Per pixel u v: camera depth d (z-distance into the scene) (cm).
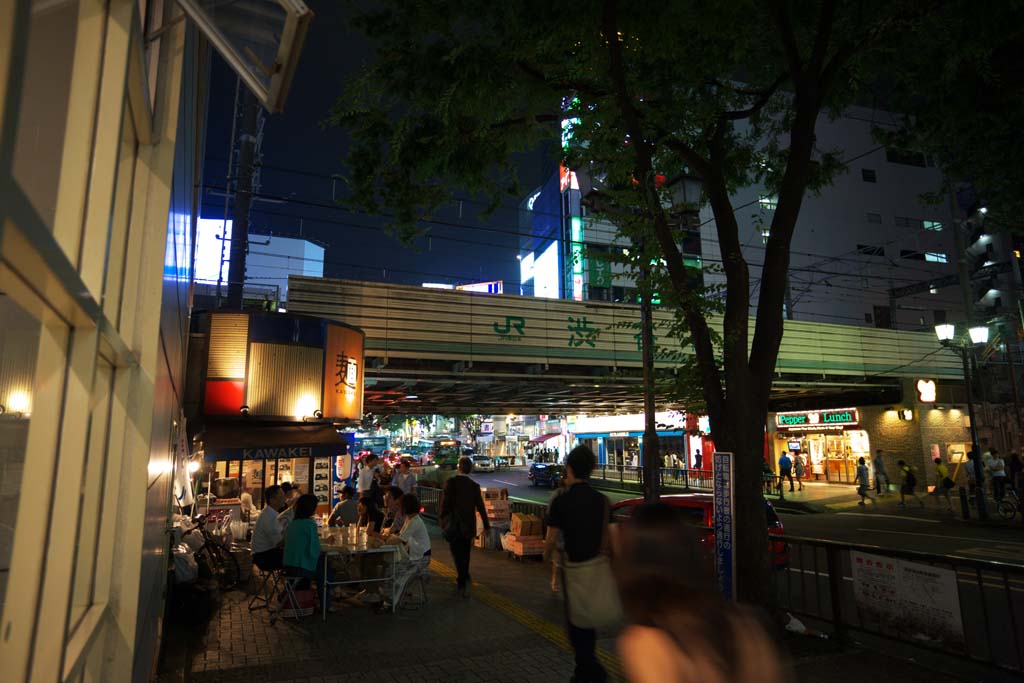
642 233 757
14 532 147
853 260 4069
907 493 2123
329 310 1648
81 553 209
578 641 443
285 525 1006
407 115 839
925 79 858
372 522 1073
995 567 517
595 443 4547
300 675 535
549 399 2723
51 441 155
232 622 711
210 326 1339
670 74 852
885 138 1021
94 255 176
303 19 219
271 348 1367
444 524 841
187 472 1054
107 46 185
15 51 86
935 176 4378
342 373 1503
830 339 2533
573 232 4191
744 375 645
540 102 867
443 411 3412
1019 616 755
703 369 672
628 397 2650
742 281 678
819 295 3956
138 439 246
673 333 734
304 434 1340
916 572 572
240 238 1498
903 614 582
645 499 1032
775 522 916
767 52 887
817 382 2573
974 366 2712
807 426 3094
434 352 1752
